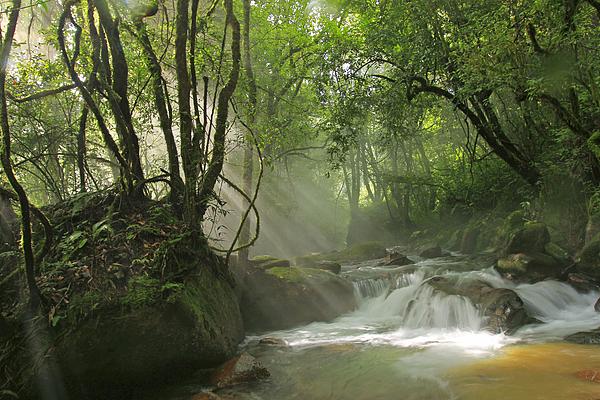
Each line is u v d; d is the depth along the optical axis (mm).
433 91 11188
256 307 8000
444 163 19469
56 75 6922
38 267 5020
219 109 6938
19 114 6496
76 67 6840
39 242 5465
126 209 6027
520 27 8266
